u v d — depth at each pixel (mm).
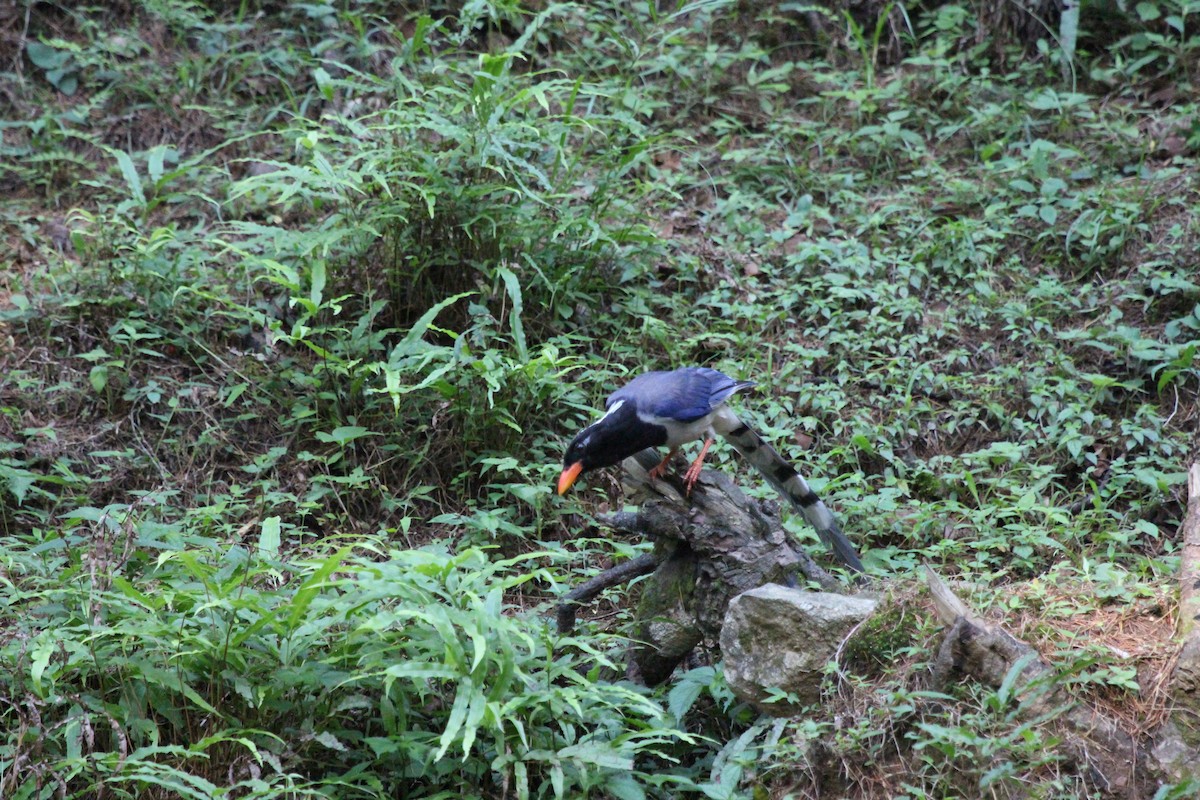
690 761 8086
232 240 13789
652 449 8859
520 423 11422
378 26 16562
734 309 12844
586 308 12703
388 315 12359
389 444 11266
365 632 7398
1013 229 13961
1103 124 15289
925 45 17047
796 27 17625
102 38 16219
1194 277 12906
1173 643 7027
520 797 6801
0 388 11617
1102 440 11531
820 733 7102
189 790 6582
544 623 8633
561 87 13773
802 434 11688
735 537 8227
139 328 12219
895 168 15391
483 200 12203
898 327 12695
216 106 15617
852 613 7438
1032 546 10125
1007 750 6551
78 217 13641
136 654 7426
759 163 15289
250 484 11102
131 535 8297
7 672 7410
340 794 7242
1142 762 6555
